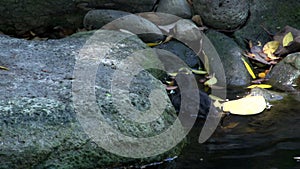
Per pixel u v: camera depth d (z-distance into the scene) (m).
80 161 1.62
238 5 2.21
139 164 1.65
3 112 1.65
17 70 1.86
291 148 1.69
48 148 1.60
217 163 1.64
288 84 2.02
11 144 1.59
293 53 2.10
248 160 1.65
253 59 2.17
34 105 1.67
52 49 2.01
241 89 2.03
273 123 1.81
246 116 1.85
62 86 1.77
